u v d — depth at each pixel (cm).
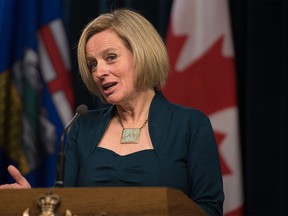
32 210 384
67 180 504
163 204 364
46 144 883
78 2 962
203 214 407
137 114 510
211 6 888
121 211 371
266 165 844
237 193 832
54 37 911
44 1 924
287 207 824
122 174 476
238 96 894
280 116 848
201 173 471
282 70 858
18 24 912
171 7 930
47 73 900
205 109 860
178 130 488
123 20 507
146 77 499
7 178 880
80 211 377
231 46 875
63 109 890
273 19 873
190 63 876
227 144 843
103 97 532
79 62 515
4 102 888
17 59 902
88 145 507
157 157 477
